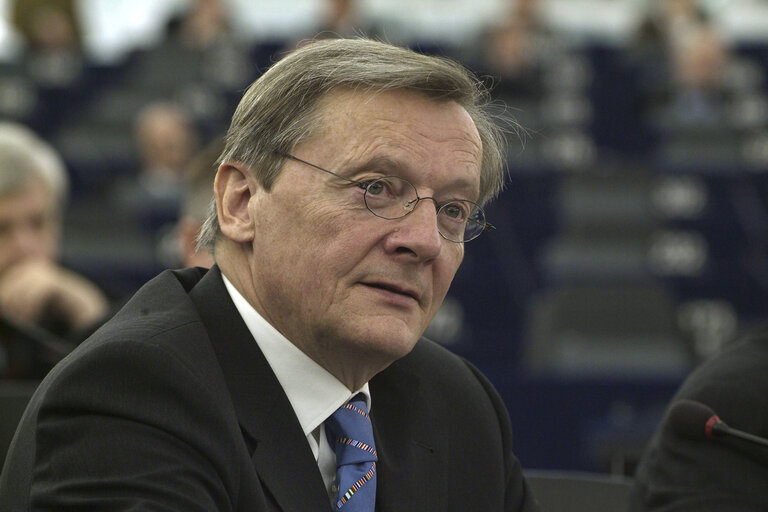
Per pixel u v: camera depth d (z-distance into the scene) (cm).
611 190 1401
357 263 350
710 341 1169
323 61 357
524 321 1302
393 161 350
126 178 1571
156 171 1471
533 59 1880
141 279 1295
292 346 367
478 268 1327
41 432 332
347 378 371
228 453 339
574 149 1619
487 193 397
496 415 437
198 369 346
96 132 1700
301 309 356
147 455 324
